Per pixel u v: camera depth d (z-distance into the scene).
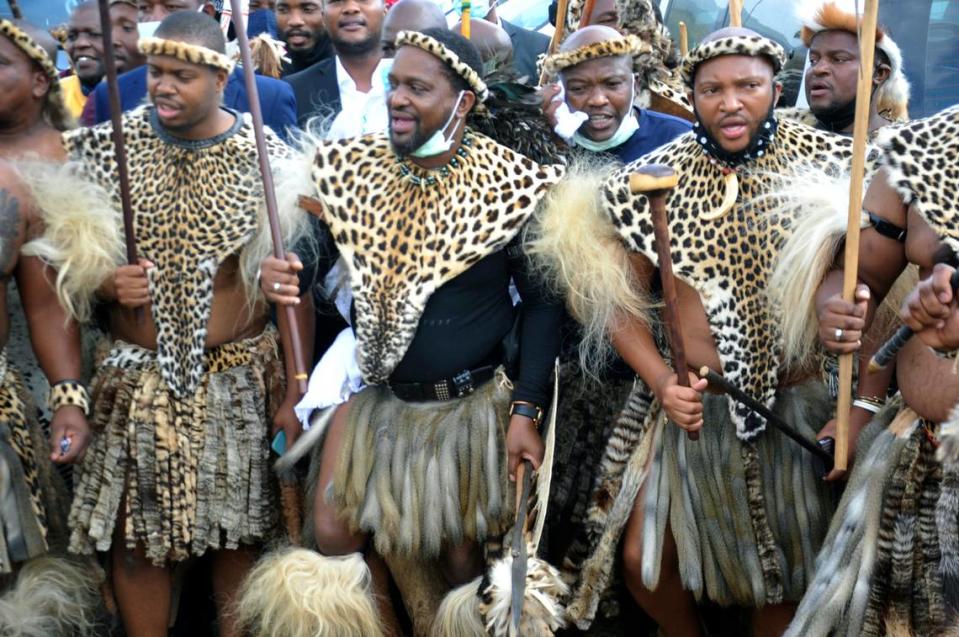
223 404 5.03
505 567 4.65
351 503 4.76
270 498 5.10
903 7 6.61
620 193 4.61
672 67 6.29
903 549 4.19
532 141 4.87
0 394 4.97
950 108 4.16
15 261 4.89
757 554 4.59
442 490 4.74
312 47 6.91
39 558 5.00
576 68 5.39
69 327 5.03
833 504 4.62
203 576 5.64
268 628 4.82
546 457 4.73
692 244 4.56
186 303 4.96
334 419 4.92
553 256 4.63
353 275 4.72
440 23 5.87
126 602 5.10
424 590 4.95
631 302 4.62
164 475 4.95
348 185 4.76
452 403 4.84
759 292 4.55
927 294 3.78
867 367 4.36
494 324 4.83
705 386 4.40
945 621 4.09
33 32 5.14
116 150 4.73
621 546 4.92
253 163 5.00
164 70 4.87
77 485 5.04
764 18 6.85
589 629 5.37
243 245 4.96
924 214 4.05
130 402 5.00
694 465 4.65
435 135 4.61
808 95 5.59
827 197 4.36
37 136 5.12
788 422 4.64
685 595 4.86
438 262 4.68
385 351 4.71
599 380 4.95
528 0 8.78
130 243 4.83
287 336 5.02
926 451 4.21
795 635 4.27
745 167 4.56
